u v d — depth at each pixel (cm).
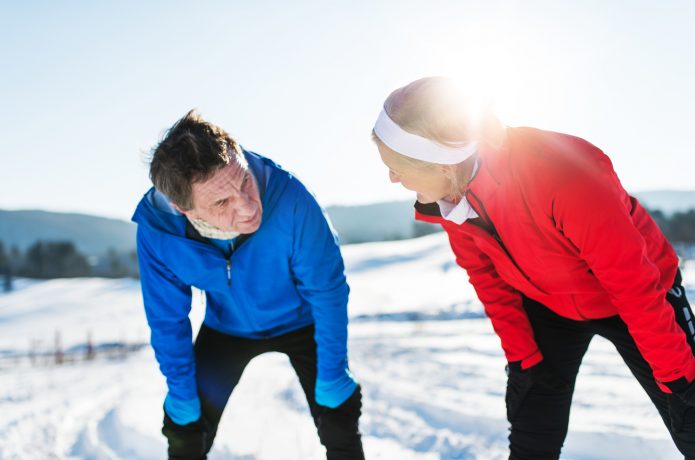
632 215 190
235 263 219
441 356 770
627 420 376
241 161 193
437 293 3147
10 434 529
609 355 636
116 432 473
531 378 214
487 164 182
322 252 219
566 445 349
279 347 248
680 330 182
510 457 222
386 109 177
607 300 200
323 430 234
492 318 225
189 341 236
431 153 171
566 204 171
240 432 429
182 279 225
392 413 457
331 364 229
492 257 210
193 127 188
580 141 182
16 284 6675
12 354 2455
